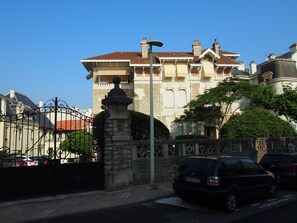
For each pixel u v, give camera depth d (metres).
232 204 8.52
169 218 7.90
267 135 19.66
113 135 11.46
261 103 25.56
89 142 12.02
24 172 9.93
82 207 8.95
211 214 8.30
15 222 7.55
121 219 7.83
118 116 11.66
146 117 14.83
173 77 34.72
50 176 10.38
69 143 11.42
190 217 7.97
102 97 34.78
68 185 10.66
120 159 11.56
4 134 11.13
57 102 10.99
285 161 12.05
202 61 35.28
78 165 10.95
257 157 17.83
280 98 24.36
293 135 22.05
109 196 10.40
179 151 13.84
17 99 42.25
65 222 7.62
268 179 10.20
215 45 38.69
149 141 12.67
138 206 9.27
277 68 37.72
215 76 36.00
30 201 9.54
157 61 34.78
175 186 9.29
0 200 9.46
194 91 34.91
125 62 35.12
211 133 33.69
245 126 19.91
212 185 8.35
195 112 25.80
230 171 8.81
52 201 9.73
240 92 25.14
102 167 11.43
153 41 12.36
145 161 12.57
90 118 12.04
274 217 7.87
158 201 9.88
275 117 21.45
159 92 34.38
